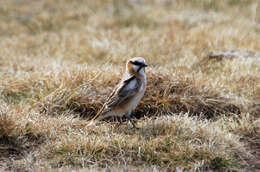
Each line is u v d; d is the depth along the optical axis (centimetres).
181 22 2119
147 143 889
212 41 1731
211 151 862
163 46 1672
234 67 1390
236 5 2484
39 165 827
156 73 1232
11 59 1625
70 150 874
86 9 2508
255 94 1206
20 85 1267
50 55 1736
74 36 1962
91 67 1304
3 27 2256
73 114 1134
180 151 868
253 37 1812
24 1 2761
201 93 1195
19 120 978
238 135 1008
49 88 1224
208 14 2267
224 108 1164
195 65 1462
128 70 1010
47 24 2284
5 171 815
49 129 973
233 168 840
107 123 1052
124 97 990
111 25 2166
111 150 877
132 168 817
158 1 2645
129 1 2681
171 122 980
